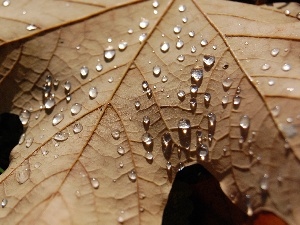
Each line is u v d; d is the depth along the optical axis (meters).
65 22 0.11
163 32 0.11
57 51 0.11
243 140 0.10
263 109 0.10
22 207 0.10
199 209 0.12
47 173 0.10
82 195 0.10
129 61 0.11
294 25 0.10
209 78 0.10
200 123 0.10
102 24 0.11
